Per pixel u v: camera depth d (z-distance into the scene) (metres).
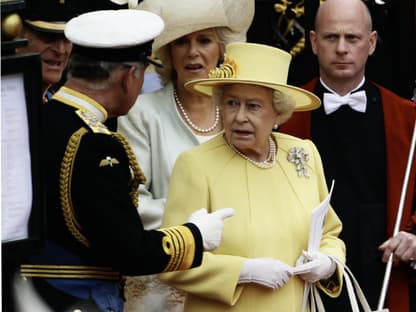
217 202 19.53
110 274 17.89
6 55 14.88
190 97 22.78
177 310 21.89
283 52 19.86
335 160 24.14
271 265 19.22
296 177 20.23
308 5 28.94
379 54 29.58
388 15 29.44
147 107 22.69
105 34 17.72
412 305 24.75
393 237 23.23
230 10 22.58
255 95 19.53
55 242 17.47
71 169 17.20
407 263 23.66
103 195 17.12
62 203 17.25
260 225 19.56
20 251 15.15
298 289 19.88
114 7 22.89
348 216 23.89
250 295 19.42
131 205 17.41
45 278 17.48
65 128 17.45
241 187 19.72
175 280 19.27
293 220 19.83
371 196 24.00
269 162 20.12
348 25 24.05
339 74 24.16
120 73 17.88
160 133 22.48
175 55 22.80
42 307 17.45
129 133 22.50
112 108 18.09
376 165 24.09
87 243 17.47
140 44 17.91
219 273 19.09
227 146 20.06
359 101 24.22
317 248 19.94
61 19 21.28
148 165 22.34
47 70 21.52
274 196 19.86
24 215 15.16
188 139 22.64
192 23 22.42
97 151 17.30
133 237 17.12
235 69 19.61
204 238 17.88
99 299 17.67
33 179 15.13
